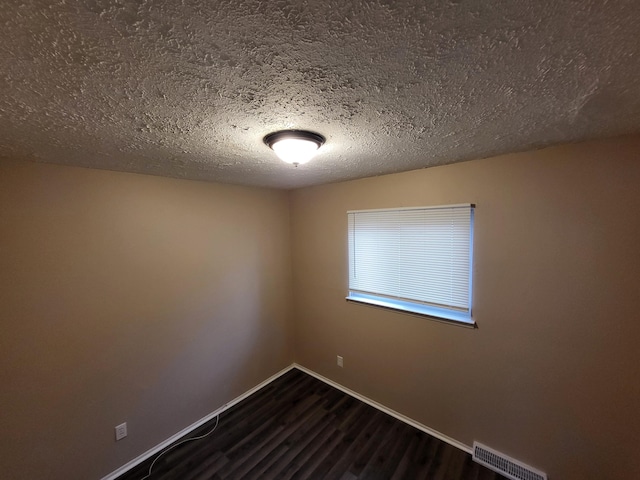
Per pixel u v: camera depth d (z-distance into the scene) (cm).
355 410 262
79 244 182
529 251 176
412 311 232
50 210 171
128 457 206
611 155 149
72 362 181
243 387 286
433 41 66
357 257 269
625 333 152
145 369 215
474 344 203
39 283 168
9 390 160
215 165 189
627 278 150
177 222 232
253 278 294
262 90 88
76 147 141
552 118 117
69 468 180
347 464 203
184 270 238
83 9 52
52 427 174
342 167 206
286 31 61
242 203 282
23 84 80
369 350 267
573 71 80
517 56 73
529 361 181
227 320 271
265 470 200
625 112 112
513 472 187
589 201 157
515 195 179
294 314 340
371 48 68
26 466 166
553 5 55
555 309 170
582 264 161
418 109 105
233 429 241
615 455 158
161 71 76
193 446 224
